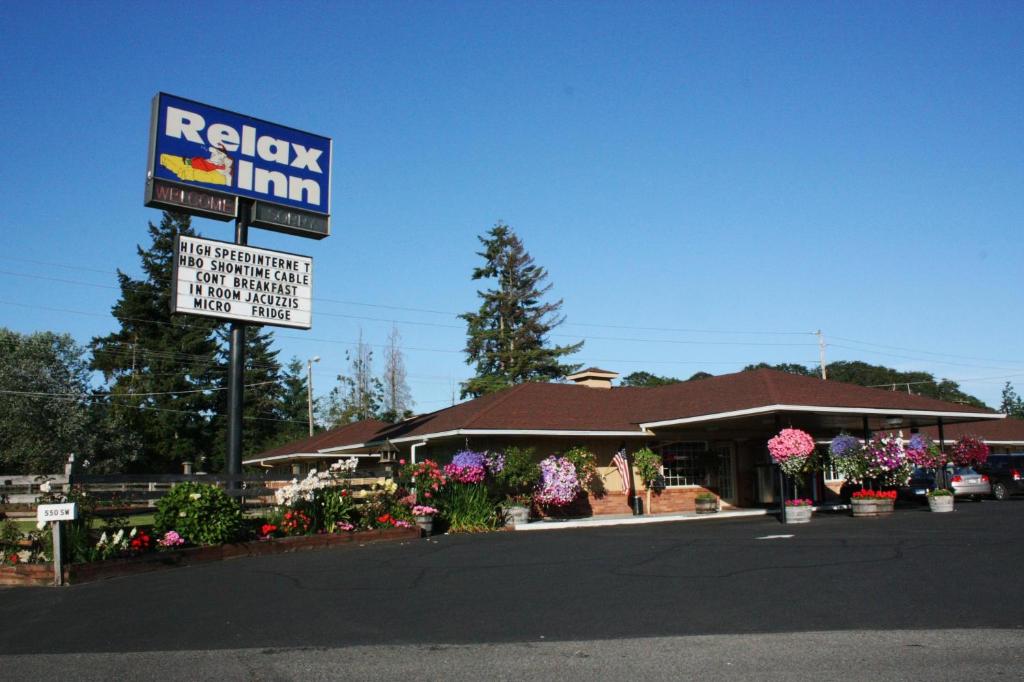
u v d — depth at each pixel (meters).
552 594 9.60
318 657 6.95
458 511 19.84
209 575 12.18
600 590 9.76
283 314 18.08
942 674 5.95
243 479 16.20
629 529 18.73
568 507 23.86
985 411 24.55
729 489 27.28
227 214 17.97
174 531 14.38
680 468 26.38
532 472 21.69
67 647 7.66
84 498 13.28
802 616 8.03
